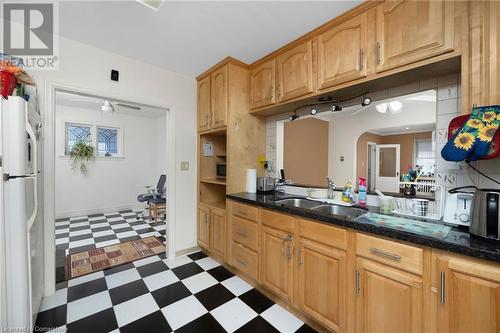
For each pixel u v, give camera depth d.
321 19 1.64
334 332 1.42
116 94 2.20
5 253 1.09
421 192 1.59
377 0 1.39
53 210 1.87
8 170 1.11
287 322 1.60
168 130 2.64
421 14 1.23
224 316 1.65
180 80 2.69
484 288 0.90
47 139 1.83
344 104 1.97
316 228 1.49
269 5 1.50
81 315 1.64
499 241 0.93
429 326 1.04
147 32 1.83
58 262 2.51
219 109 2.45
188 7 1.53
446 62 1.21
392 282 1.15
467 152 1.04
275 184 2.45
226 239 2.33
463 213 1.18
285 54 2.02
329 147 2.12
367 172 1.88
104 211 4.88
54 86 1.87
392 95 1.68
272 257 1.80
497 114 0.98
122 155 5.11
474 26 1.06
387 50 1.36
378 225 1.22
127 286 2.03
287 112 2.43
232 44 2.01
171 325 1.55
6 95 1.11
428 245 1.02
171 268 2.39
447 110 1.42
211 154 2.94
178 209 2.70
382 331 1.18
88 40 1.96
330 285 1.41
